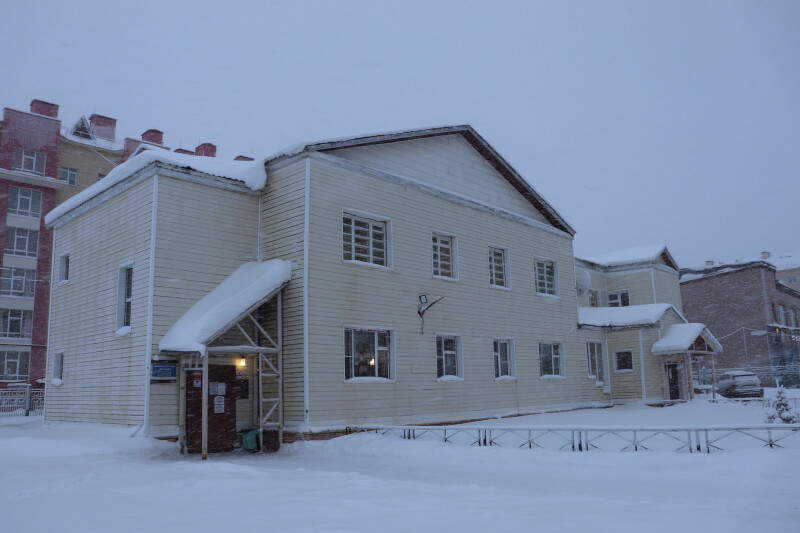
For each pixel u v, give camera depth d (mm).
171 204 15227
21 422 23562
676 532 5762
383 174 18172
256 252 16859
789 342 52156
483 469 11109
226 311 14266
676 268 37438
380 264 17938
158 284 14617
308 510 6855
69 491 8391
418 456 12680
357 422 16016
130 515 6590
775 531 5805
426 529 5859
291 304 15734
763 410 22438
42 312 40188
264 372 16125
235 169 17125
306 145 16094
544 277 25094
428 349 18562
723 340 50656
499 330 21594
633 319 28688
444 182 20703
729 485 8805
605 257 37156
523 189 24219
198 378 14633
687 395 29734
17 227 40281
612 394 28891
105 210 17016
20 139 41062
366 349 16969
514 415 21328
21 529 5898
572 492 8336
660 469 10008
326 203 16375
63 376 17828
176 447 14156
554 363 24594
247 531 5750
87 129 46219
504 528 5914
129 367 14828
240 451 15031
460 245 20625
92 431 15438
